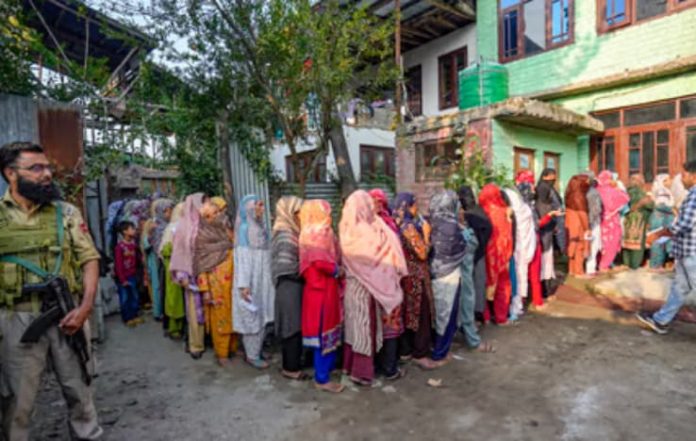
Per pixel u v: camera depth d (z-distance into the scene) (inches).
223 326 150.6
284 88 208.5
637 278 231.1
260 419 115.2
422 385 132.9
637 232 252.2
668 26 294.7
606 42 324.8
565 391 126.1
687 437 102.3
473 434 106.6
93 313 174.9
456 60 448.5
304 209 132.1
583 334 170.9
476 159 265.1
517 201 189.0
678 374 133.6
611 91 323.3
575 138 337.7
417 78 493.0
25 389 85.9
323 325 128.7
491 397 124.2
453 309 143.9
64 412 121.5
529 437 104.7
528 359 149.3
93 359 98.6
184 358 159.2
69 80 235.8
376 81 228.2
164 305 182.5
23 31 166.9
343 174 310.2
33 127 170.6
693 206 150.3
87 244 93.4
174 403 124.8
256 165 266.2
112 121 263.3
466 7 406.6
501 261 174.2
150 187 341.1
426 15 407.5
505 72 322.0
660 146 302.8
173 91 237.5
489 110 264.2
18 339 84.4
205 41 203.3
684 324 176.7
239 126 256.4
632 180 281.0
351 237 128.7
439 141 301.3
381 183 425.4
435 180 304.3
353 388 131.7
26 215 86.7
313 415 116.6
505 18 388.5
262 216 151.3
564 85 350.0
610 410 115.0
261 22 193.0
